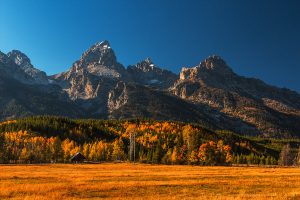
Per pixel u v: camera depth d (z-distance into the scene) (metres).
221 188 51.09
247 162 188.75
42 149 174.25
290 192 45.50
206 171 88.25
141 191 47.41
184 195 44.16
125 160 179.00
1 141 170.62
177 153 172.50
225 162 179.38
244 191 47.25
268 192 46.97
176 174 75.12
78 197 41.91
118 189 48.66
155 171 87.75
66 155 169.50
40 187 47.62
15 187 47.12
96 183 54.62
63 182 57.38
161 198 40.22
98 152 177.12
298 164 182.12
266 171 88.88
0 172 80.88
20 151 175.50
